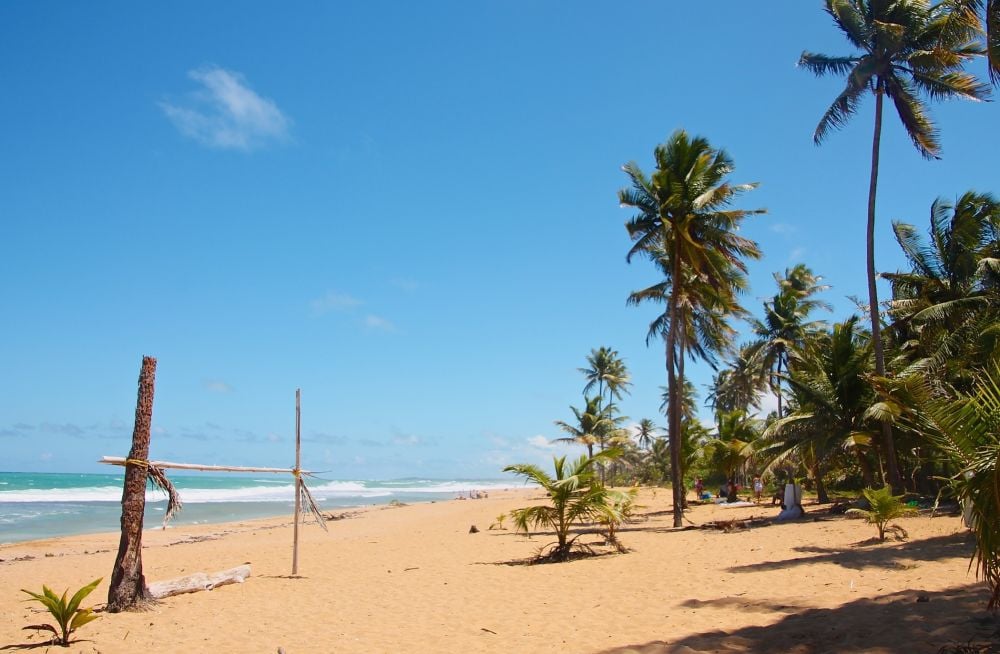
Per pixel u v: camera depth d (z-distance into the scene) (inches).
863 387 819.4
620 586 410.9
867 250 772.0
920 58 725.3
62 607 311.4
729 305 895.7
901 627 243.4
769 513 956.6
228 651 294.0
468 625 328.5
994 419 195.6
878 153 774.5
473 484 5487.2
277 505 1867.6
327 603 398.9
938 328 800.3
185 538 900.6
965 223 789.9
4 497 2047.2
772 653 235.8
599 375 2050.9
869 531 586.6
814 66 792.9
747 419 1212.5
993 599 205.8
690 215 793.6
